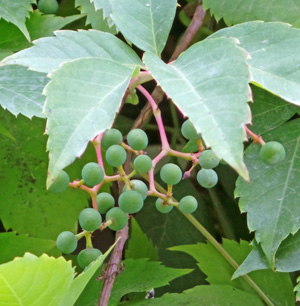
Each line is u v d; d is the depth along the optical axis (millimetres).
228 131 195
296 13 319
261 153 261
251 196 298
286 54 237
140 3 259
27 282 218
